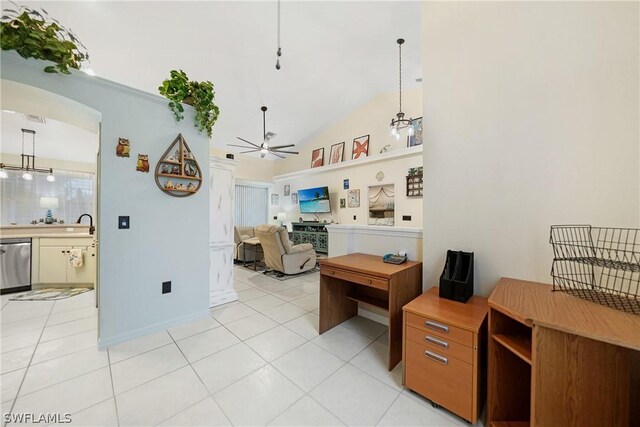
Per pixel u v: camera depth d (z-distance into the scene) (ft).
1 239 11.28
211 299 9.84
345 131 21.66
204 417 4.45
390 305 5.95
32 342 6.95
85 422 4.30
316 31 11.46
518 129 5.44
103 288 6.66
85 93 6.33
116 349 6.63
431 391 4.74
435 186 6.72
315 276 15.12
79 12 8.95
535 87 5.22
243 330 7.86
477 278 6.03
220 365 5.99
